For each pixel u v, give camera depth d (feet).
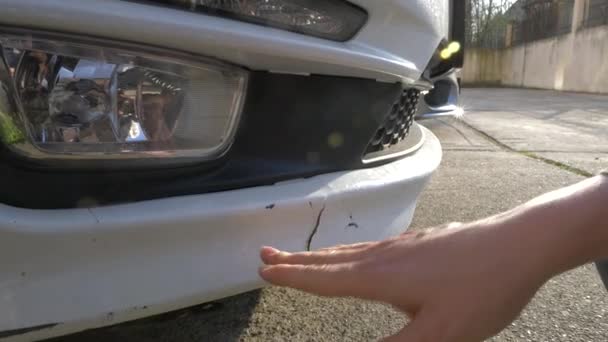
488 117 18.94
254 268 2.43
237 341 3.28
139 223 2.08
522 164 9.34
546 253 1.77
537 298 4.06
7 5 1.74
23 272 1.94
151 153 2.25
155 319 3.25
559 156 10.30
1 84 1.88
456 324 1.76
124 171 2.19
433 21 3.51
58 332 2.05
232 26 2.20
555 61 47.67
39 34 1.89
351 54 2.65
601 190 1.85
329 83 2.81
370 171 3.03
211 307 3.59
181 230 2.19
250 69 2.53
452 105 7.75
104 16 1.89
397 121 3.77
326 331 3.45
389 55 3.02
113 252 2.08
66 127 2.05
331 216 2.68
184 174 2.35
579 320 3.74
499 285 1.76
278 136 2.65
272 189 2.52
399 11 3.06
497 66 62.23
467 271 1.79
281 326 3.49
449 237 1.92
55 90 2.00
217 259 2.33
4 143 1.91
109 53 2.06
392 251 1.99
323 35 2.63
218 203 2.30
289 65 2.53
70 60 2.00
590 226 1.80
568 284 4.31
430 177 3.54
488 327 1.77
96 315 2.08
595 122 17.37
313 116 2.77
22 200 1.97
